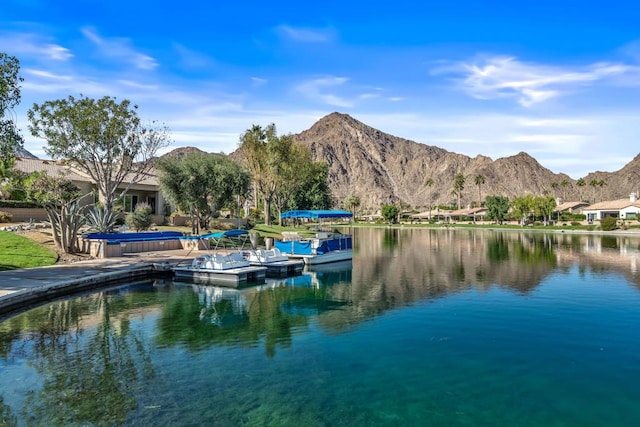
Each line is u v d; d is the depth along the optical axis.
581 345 13.14
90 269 24.27
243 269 25.97
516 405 9.17
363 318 16.55
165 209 55.22
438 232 89.75
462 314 17.09
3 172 29.84
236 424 8.38
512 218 129.50
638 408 9.02
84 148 35.31
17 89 21.89
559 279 25.77
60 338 13.94
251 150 64.44
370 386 10.12
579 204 142.38
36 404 9.22
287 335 14.28
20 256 26.33
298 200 94.25
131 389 9.96
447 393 9.75
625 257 37.53
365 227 118.00
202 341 13.63
